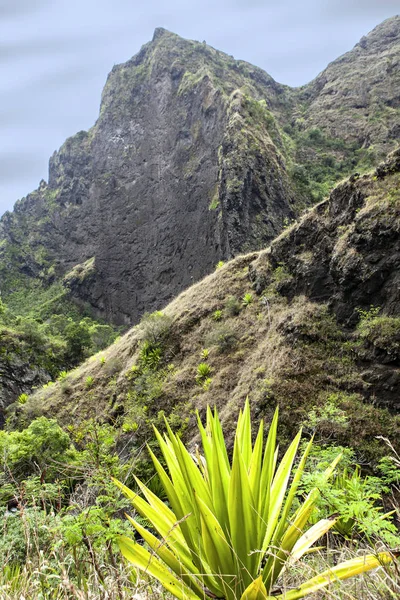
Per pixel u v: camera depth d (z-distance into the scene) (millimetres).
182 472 1931
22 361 44188
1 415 40531
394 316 12164
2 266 89500
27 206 101000
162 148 76562
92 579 2180
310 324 13859
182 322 20297
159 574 1842
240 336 17234
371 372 11641
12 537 2674
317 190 57719
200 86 73375
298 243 16750
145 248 72625
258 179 50625
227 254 48594
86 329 50625
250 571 1774
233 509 1736
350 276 13484
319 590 1833
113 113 89562
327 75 91375
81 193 88250
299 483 1980
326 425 10617
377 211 13312
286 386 12625
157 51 89812
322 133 71562
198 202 65062
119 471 3469
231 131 54375
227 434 12828
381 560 1660
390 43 90000
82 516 2266
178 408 16391
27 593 2002
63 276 83875
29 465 9414
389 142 63156
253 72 95688
